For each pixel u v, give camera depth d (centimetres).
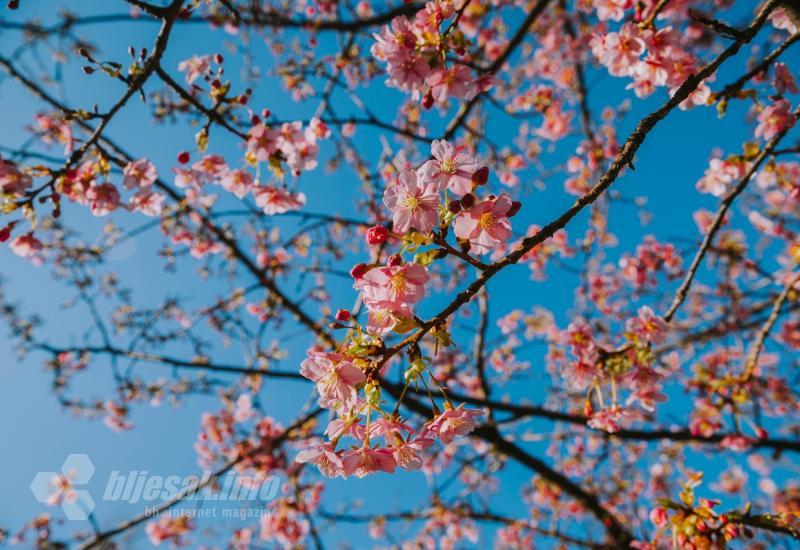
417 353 183
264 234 682
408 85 285
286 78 562
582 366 352
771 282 636
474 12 566
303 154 362
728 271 677
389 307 177
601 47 324
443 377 650
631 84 329
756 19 223
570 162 568
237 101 330
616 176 193
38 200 292
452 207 185
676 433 548
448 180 190
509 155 600
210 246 549
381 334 178
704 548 286
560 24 645
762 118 312
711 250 608
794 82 310
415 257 181
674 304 333
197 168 373
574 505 764
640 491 792
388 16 503
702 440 541
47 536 614
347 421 189
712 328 691
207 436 725
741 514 292
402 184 185
